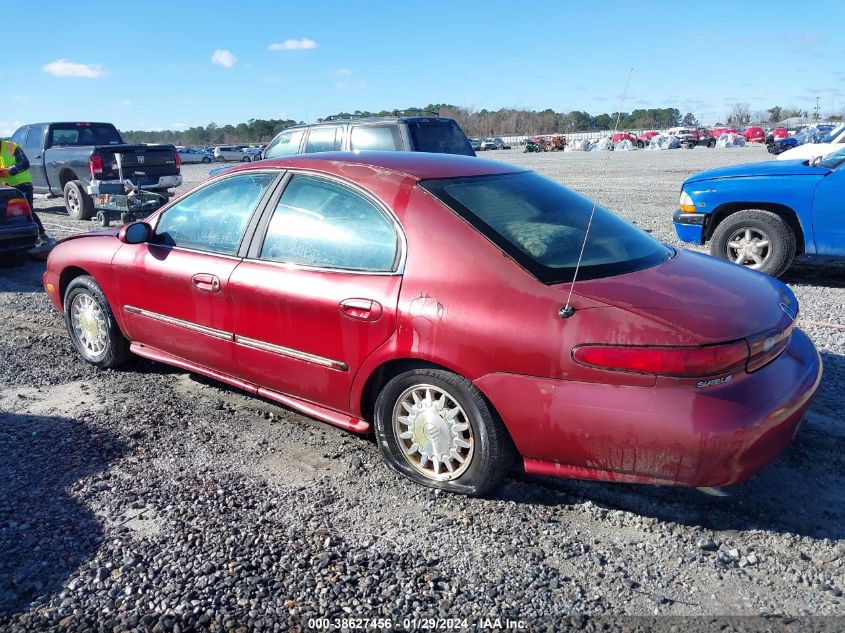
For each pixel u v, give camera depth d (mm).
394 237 3430
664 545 2955
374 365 3404
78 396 4660
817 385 3197
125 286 4680
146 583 2744
